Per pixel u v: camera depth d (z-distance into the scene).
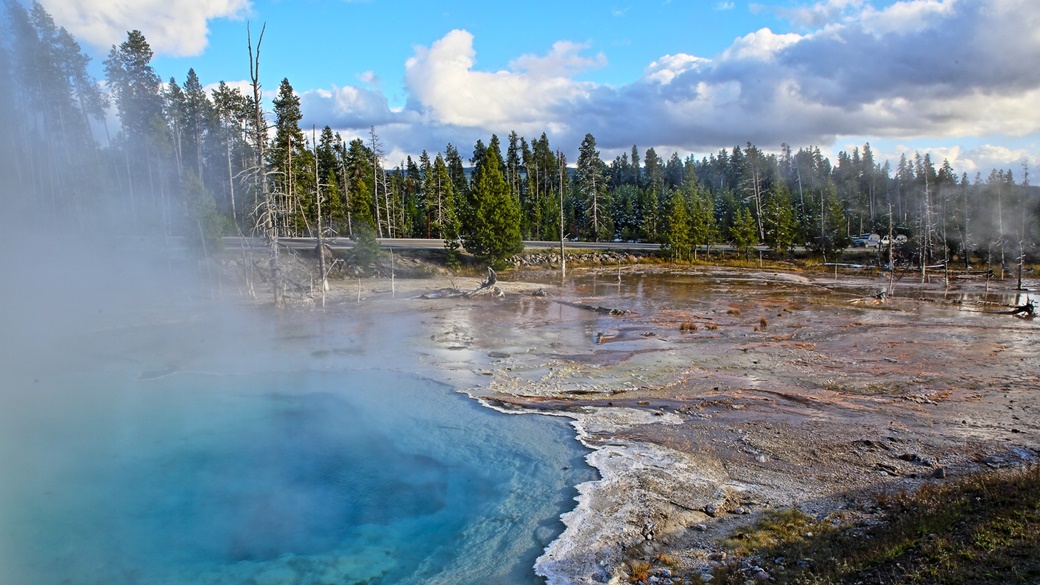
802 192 96.19
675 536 10.37
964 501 10.19
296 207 51.69
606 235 88.75
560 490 12.40
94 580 9.34
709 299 41.59
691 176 91.31
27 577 9.43
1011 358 23.61
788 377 20.91
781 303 39.62
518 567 9.70
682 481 12.56
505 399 18.34
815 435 15.16
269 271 43.59
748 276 57.88
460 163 100.25
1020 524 8.78
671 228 69.12
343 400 18.31
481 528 11.04
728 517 10.98
